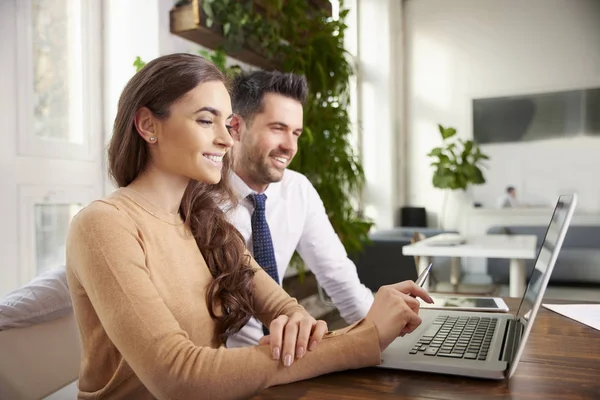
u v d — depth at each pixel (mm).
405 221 6297
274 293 1127
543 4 6035
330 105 3336
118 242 835
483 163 6273
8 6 1936
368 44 6285
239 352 809
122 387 900
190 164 915
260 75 1547
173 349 781
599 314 1225
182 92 898
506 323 1087
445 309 1255
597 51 5824
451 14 6441
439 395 718
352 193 3545
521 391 728
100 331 899
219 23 2643
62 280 1225
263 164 1515
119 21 2441
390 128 6230
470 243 3145
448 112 6465
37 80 2088
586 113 5855
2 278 1916
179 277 951
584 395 709
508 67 6199
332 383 785
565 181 5938
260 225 1492
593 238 4926
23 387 1071
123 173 966
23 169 1994
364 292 1704
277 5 2857
